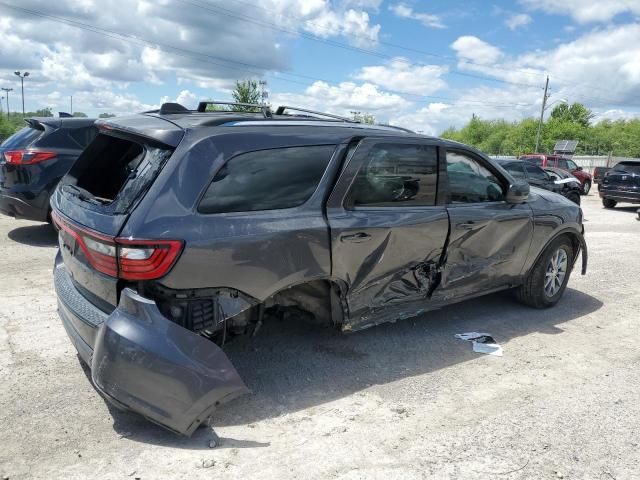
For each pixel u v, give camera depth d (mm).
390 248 3949
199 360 2850
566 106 88688
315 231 3488
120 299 2887
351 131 3846
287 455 2875
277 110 4480
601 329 5133
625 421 3381
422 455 2928
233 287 3166
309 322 4309
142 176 3066
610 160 49219
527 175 15000
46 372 3693
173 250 2902
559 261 5676
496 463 2883
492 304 5715
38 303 5055
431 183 4293
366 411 3383
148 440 2947
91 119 7801
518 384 3857
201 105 4043
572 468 2871
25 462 2717
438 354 4332
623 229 12258
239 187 3234
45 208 7402
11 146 7410
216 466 2744
